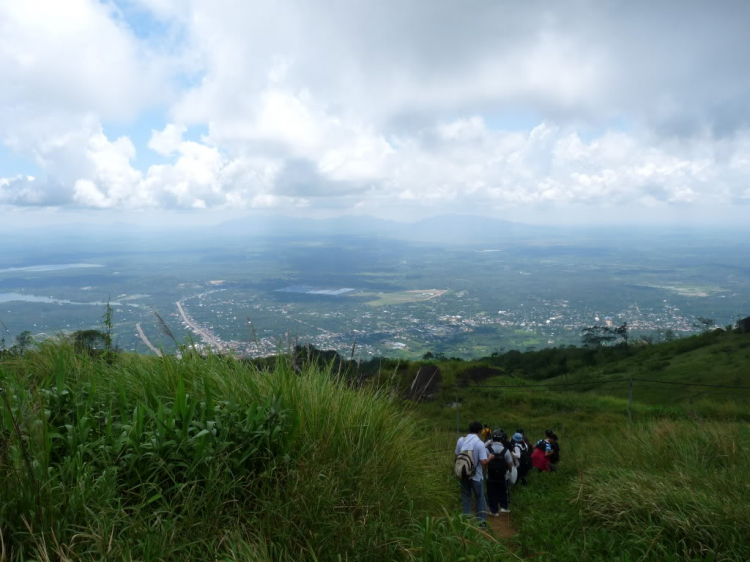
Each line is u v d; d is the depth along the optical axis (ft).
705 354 89.81
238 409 11.93
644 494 15.66
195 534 9.27
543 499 22.27
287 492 10.75
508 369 112.68
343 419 13.35
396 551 10.30
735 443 22.50
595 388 78.13
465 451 19.88
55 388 12.15
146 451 10.28
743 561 11.90
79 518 8.63
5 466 8.77
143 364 14.92
